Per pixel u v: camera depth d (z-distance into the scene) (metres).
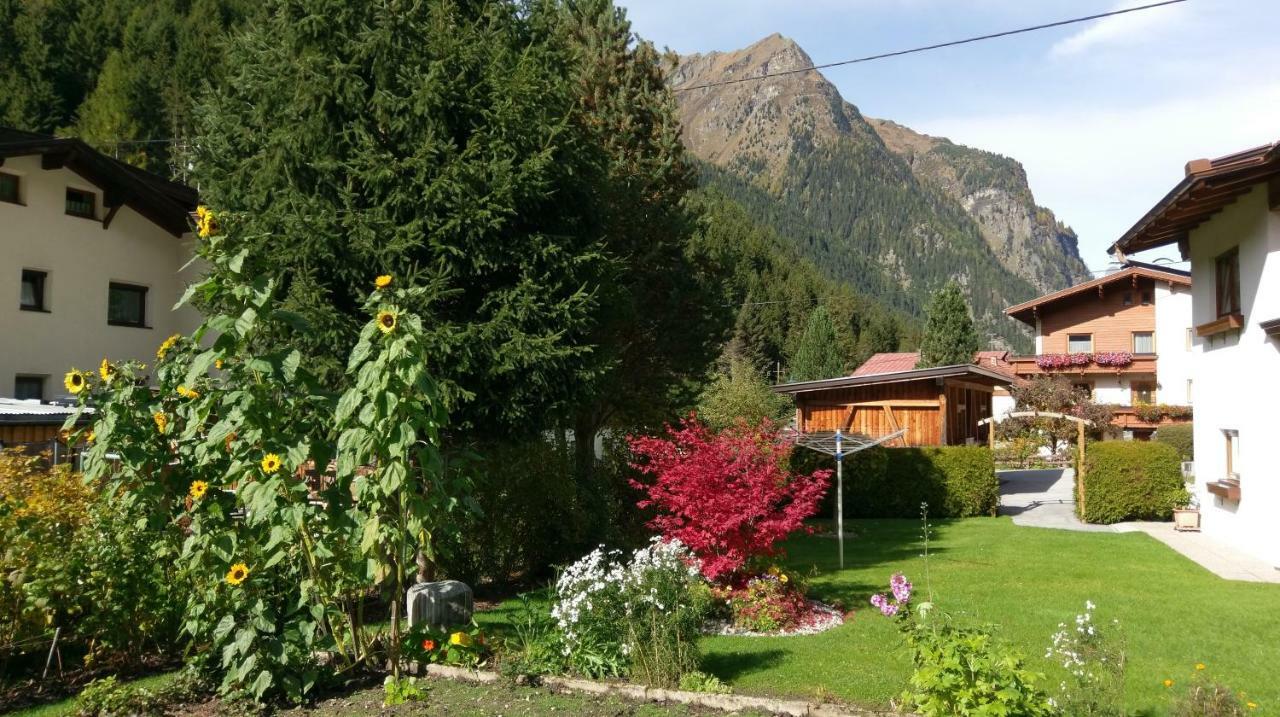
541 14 10.90
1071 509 19.59
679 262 16.02
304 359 8.48
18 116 40.78
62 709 5.29
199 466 5.30
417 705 5.27
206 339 21.66
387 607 8.48
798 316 72.38
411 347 5.18
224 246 5.37
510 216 9.32
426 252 8.97
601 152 11.06
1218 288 13.38
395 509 5.50
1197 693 5.08
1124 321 36.00
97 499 6.45
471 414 9.20
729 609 9.20
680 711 5.25
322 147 8.93
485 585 10.55
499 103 9.09
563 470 11.60
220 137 9.70
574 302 9.59
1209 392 14.02
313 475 6.36
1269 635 7.99
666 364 16.47
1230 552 12.80
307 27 8.87
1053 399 28.42
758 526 9.37
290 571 5.45
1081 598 9.84
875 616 9.36
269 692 5.37
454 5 9.67
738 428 10.24
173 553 5.91
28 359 19.19
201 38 47.19
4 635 5.75
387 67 8.96
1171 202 11.70
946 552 13.97
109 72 44.81
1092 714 4.89
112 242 21.08
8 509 5.85
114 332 21.03
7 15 44.34
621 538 12.68
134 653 6.20
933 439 21.05
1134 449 16.92
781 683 6.62
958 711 4.61
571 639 6.11
